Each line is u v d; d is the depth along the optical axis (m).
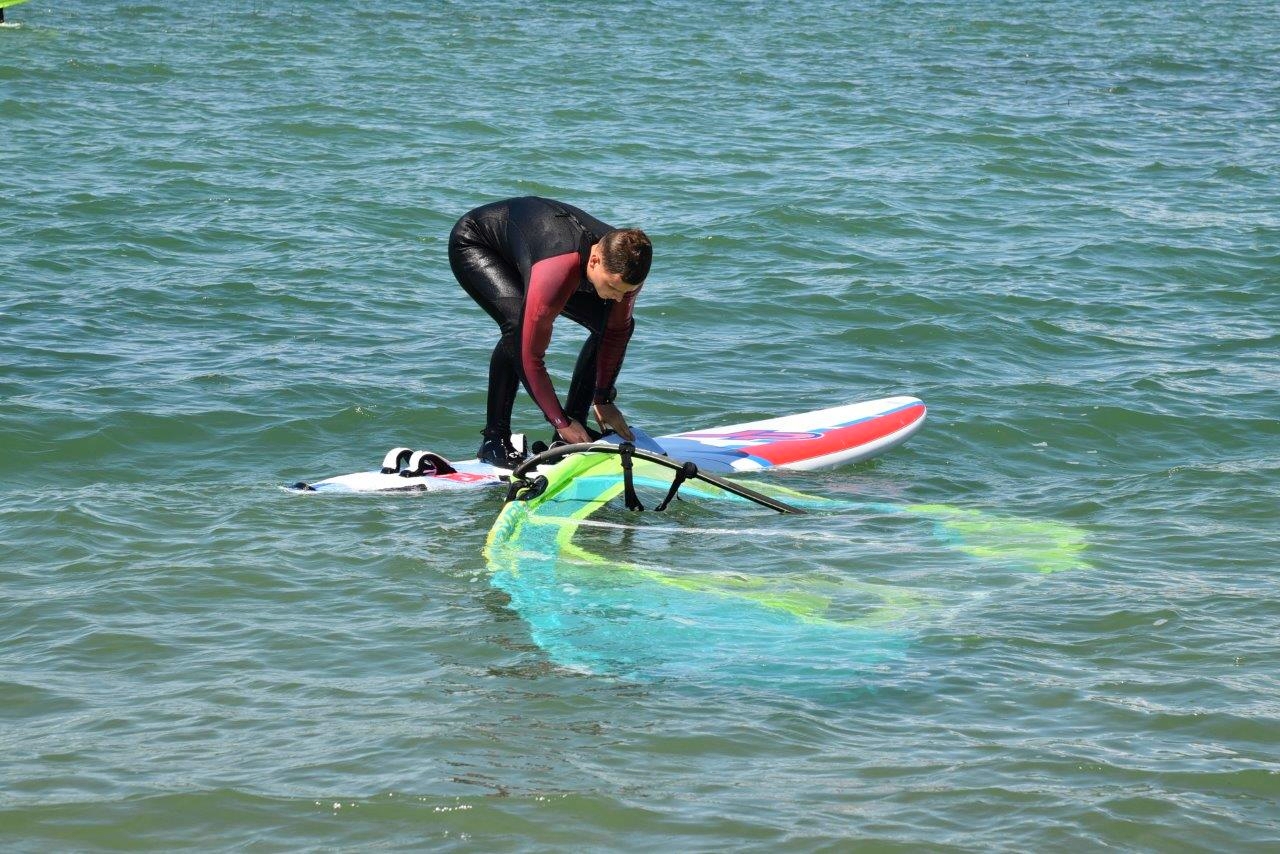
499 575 17.98
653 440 23.77
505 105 66.62
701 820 11.91
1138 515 20.89
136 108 62.66
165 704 14.13
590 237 19.86
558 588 17.56
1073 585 17.73
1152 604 16.97
